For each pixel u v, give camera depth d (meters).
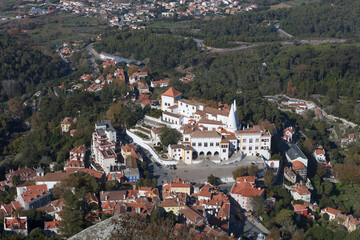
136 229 166.25
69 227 199.50
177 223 197.12
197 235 179.88
